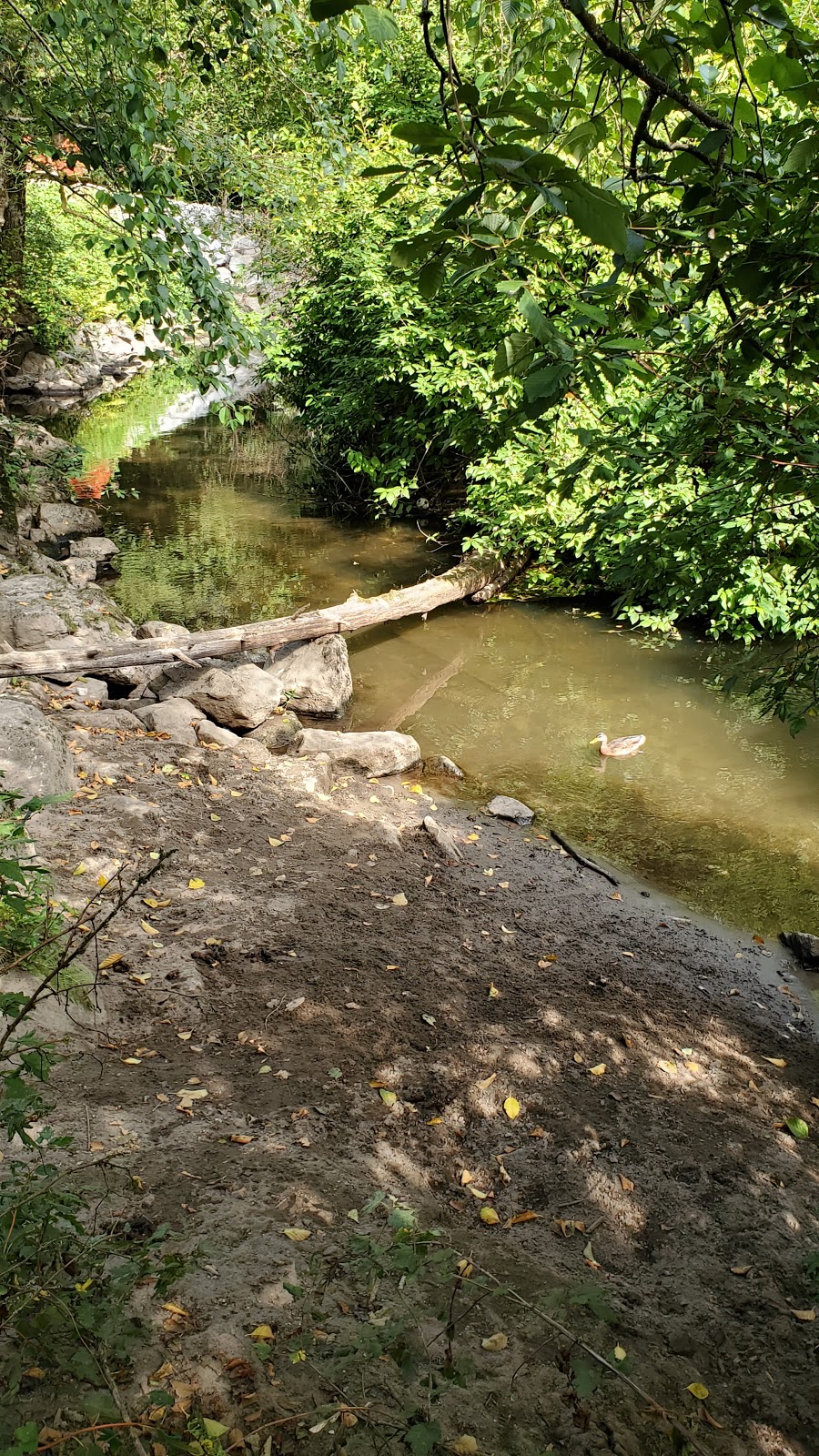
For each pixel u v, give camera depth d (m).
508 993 5.34
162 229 5.77
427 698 10.05
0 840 3.37
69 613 9.95
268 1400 2.41
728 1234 3.82
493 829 7.53
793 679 3.46
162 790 7.04
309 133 8.46
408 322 13.29
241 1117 3.83
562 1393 2.69
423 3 1.48
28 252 21.73
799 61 1.83
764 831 7.71
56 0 5.50
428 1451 1.96
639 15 1.88
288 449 20.09
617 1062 4.90
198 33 6.40
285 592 12.35
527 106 1.42
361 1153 3.78
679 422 3.21
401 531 15.28
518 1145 4.12
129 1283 2.37
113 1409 1.94
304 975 5.10
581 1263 3.46
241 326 6.07
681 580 3.47
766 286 2.05
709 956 6.20
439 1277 2.45
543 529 12.35
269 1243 3.04
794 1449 2.82
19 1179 2.72
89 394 25.97
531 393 1.60
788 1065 5.21
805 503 3.16
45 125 5.75
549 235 2.06
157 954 5.00
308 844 6.70
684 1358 3.09
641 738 8.82
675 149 1.97
